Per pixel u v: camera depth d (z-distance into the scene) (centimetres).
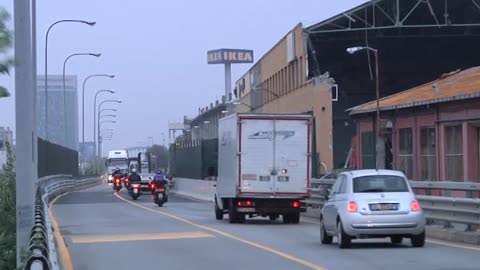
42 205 2983
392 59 10019
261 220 4497
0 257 2192
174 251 2722
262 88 11531
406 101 6078
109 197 8006
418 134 5884
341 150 10000
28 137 1998
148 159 12194
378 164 6469
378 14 8831
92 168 16075
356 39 9212
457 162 5238
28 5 1959
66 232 3578
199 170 8044
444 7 8775
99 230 3684
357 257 2422
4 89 1559
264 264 2302
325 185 4659
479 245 2769
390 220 2614
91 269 2269
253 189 4019
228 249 2759
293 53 9775
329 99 8738
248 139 4028
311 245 2875
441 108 5462
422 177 5822
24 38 1964
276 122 4062
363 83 10344
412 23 9150
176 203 6894
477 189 3228
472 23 8994
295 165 4066
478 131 5072
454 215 3031
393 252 2550
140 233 3500
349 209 2644
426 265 2186
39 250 1272
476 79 6106
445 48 9838
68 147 10431
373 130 6775
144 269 2253
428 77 10444
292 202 4072
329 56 9750
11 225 2706
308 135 4081
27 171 1994
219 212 4453
